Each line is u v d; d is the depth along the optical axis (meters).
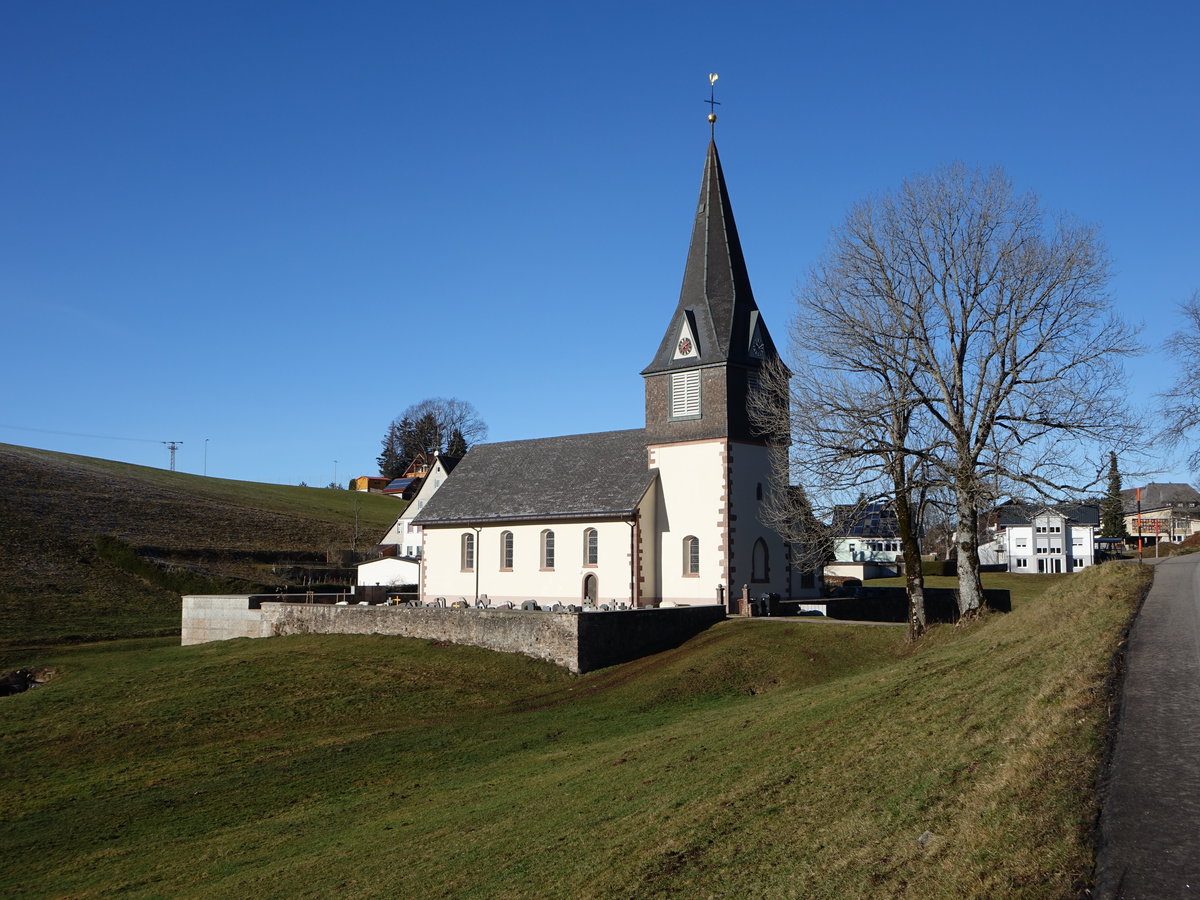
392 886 17.55
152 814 27.56
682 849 14.73
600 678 41.56
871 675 28.00
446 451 160.00
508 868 16.78
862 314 40.38
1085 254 37.97
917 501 42.19
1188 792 10.58
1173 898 8.38
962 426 39.06
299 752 33.19
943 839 11.23
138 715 38.50
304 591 80.69
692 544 54.66
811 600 54.84
